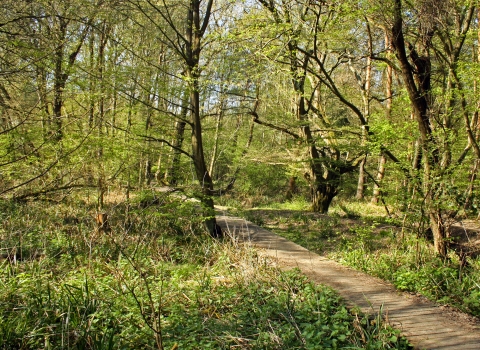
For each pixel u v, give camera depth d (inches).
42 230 375.2
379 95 664.4
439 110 348.2
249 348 188.9
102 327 198.1
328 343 192.2
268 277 281.7
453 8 346.9
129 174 453.1
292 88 616.4
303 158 639.1
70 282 255.9
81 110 437.1
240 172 930.1
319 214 626.5
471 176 366.0
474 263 330.3
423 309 237.6
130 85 443.5
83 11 413.4
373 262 329.1
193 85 421.4
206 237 414.3
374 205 748.0
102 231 363.9
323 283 279.0
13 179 423.2
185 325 212.1
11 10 354.3
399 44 335.3
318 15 401.7
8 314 201.8
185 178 537.6
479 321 221.6
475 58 406.6
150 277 275.1
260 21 418.0
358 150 510.0
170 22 401.7
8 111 375.6
